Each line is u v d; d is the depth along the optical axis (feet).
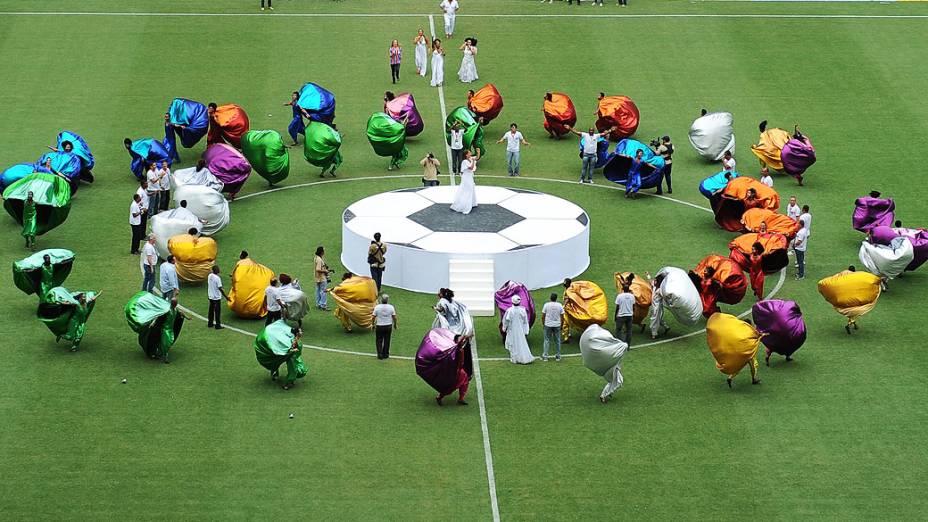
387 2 312.29
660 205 217.77
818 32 295.28
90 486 131.85
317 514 127.95
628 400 152.35
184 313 173.58
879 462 139.64
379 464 137.18
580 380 157.28
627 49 285.02
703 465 138.41
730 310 178.70
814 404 151.94
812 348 166.91
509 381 156.66
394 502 130.31
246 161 215.51
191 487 132.16
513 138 226.99
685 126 251.80
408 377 157.07
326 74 270.46
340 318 168.96
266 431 143.33
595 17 302.45
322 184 224.33
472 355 163.53
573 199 219.82
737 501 131.75
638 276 188.14
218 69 270.67
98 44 279.69
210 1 307.58
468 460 138.31
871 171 233.55
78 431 142.41
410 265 180.75
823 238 205.36
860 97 265.13
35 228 192.34
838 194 223.51
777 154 228.02
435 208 199.62
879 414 149.89
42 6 298.97
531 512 128.98
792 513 129.90
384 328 160.04
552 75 272.51
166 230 186.09
